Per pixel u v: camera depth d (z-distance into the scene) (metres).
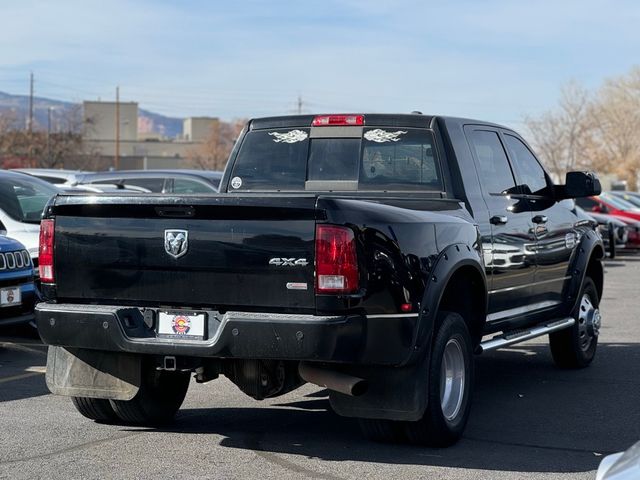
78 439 6.83
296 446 6.68
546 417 7.69
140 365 6.60
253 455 6.45
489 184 8.01
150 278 6.22
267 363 6.40
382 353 6.01
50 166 78.06
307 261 5.81
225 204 5.93
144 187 16.47
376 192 7.79
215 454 6.46
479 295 7.30
